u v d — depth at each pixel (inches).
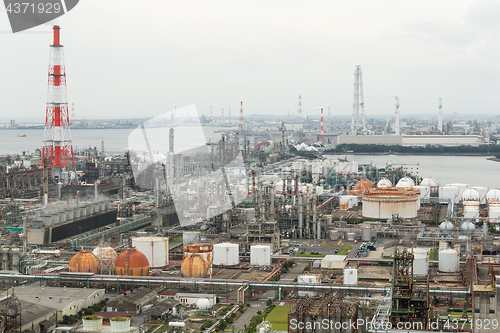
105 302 7367.1
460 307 6983.3
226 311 7066.9
